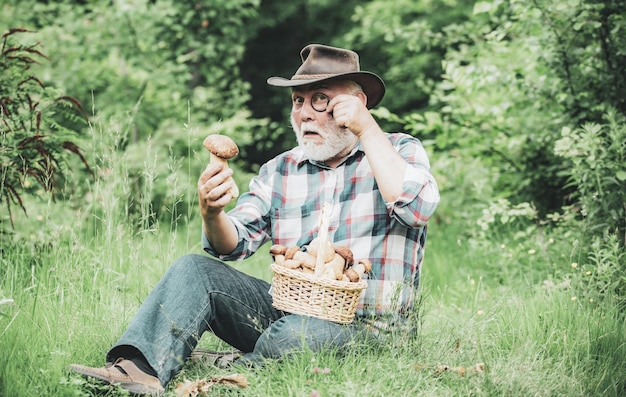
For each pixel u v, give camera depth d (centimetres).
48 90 533
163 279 345
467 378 333
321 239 336
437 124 714
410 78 1412
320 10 1599
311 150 367
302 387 320
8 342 361
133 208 777
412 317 371
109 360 333
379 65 1527
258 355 350
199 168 945
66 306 418
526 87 629
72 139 528
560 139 581
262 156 1614
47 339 383
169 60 1013
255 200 383
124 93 978
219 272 354
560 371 360
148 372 327
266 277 611
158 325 333
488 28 709
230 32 1042
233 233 363
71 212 622
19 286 438
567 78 595
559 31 591
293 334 342
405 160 362
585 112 599
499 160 700
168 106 1005
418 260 375
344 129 365
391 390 326
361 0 1552
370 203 365
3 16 944
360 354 347
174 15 995
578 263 496
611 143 559
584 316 413
